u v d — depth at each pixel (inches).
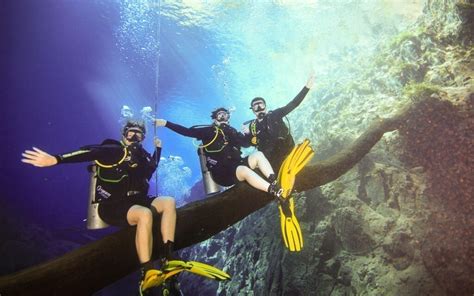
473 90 282.5
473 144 267.1
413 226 274.4
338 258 312.5
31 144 1804.9
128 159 111.2
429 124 279.0
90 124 1913.1
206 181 152.2
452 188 269.6
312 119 434.3
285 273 345.1
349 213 309.3
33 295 100.0
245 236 458.6
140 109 1796.3
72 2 1078.4
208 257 532.4
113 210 109.1
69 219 1379.2
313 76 163.2
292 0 837.2
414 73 342.3
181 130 147.4
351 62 478.9
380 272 278.2
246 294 410.6
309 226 347.6
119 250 112.3
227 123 155.7
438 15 362.0
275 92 1088.2
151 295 98.5
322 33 759.7
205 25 1051.3
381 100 352.8
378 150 310.0
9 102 1577.3
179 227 128.5
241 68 1178.6
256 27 961.5
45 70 1494.8
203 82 1438.2
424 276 259.0
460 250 254.7
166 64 1373.0
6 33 1247.5
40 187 1526.8
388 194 298.8
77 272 106.6
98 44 1327.5
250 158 143.1
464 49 327.3
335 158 200.1
